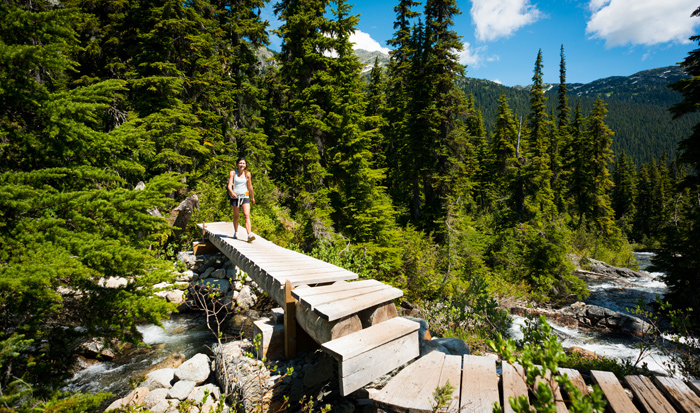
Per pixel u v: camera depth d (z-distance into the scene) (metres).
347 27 16.02
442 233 19.59
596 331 12.36
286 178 24.30
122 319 3.43
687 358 3.97
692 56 15.15
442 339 4.29
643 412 2.26
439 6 21.77
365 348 2.69
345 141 15.31
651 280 23.41
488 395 2.32
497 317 6.82
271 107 27.17
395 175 28.59
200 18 14.85
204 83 16.09
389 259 12.45
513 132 36.12
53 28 3.46
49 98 3.74
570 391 1.45
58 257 3.01
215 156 17.19
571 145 44.16
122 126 4.45
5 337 3.02
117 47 14.71
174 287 3.83
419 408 2.23
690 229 14.83
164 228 3.96
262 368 4.18
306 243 14.06
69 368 3.43
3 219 3.24
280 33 16.45
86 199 3.54
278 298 4.72
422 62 22.16
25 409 2.42
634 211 61.31
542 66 38.47
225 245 8.72
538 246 16.92
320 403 3.47
